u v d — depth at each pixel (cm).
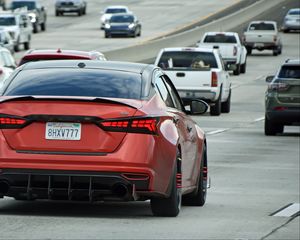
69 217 1925
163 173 1923
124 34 13450
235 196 2497
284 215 2105
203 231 1806
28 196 1891
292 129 5334
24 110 1895
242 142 4381
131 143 1881
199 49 6169
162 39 11256
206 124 5444
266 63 11431
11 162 1881
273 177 3005
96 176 1869
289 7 16912
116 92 1955
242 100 7456
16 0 14462
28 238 1655
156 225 1858
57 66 2052
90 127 1883
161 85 2094
